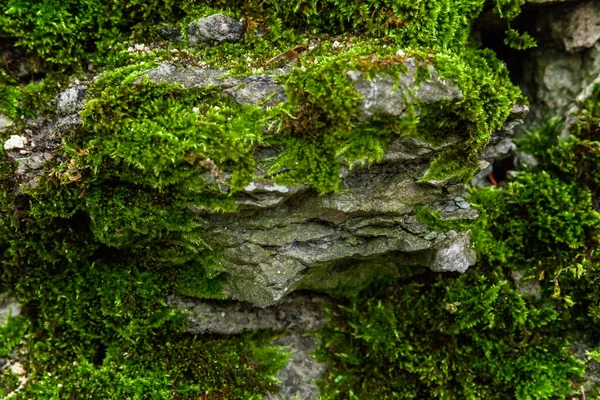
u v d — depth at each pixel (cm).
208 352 229
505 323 234
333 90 174
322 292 251
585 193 237
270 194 185
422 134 189
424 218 210
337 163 184
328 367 246
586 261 229
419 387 236
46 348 223
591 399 230
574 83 254
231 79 192
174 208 193
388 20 202
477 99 183
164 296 225
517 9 225
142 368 220
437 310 237
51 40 206
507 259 243
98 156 182
